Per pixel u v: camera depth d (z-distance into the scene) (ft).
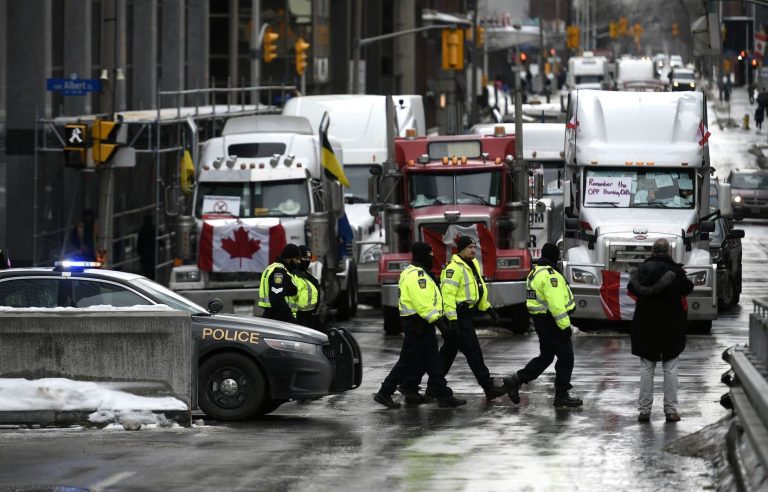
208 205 294.46
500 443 152.66
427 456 142.61
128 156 276.62
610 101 303.48
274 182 293.64
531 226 325.42
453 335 185.57
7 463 135.74
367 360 243.19
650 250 279.90
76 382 165.27
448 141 290.97
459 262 188.24
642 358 168.76
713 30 338.54
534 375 185.57
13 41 362.74
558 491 121.90
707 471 130.93
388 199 290.97
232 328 173.06
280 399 176.96
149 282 179.93
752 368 130.93
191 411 168.66
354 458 140.97
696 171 295.69
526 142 364.99
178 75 523.29
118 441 152.76
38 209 365.40
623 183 295.69
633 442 152.25
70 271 173.99
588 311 282.15
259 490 122.31
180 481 126.21
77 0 399.85
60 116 378.32
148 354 165.99
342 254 317.83
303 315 213.87
